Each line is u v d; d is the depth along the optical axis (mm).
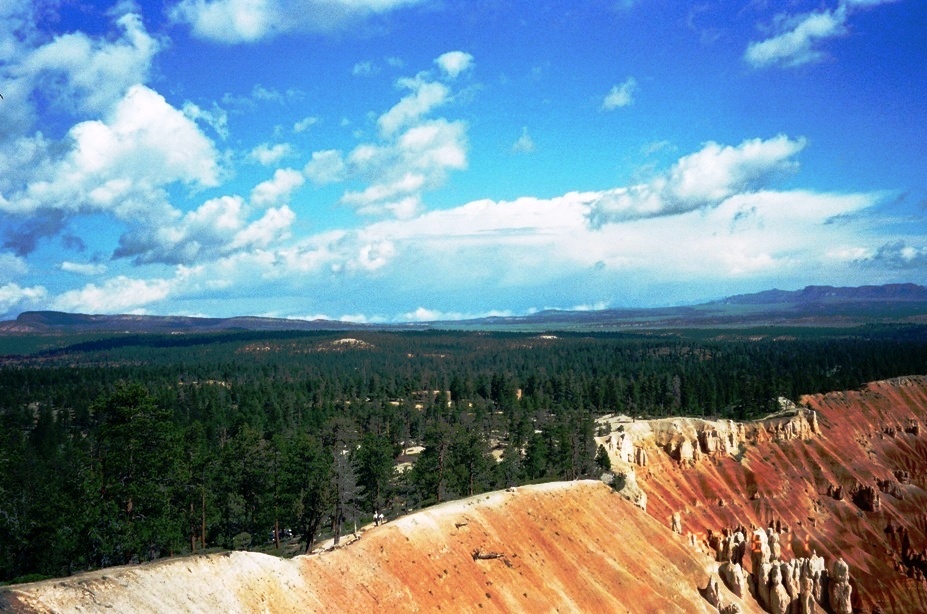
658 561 94062
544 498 90688
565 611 73688
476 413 173875
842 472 154250
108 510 65688
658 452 148250
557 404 189750
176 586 48844
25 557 68250
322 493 79125
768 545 116688
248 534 97500
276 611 53219
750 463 151125
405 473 111750
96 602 43375
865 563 133125
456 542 73188
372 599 60188
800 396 190625
